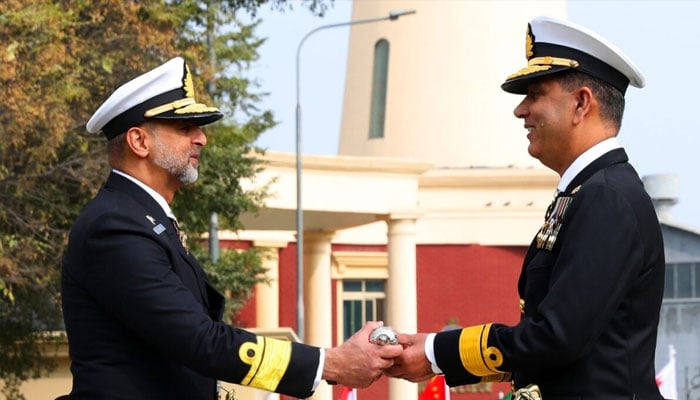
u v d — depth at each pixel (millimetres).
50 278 20172
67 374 24172
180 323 6477
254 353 6543
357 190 38469
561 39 6500
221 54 23312
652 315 6344
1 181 19172
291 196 36719
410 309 39344
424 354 6570
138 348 6621
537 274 6406
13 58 17672
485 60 50156
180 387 6680
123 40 20531
